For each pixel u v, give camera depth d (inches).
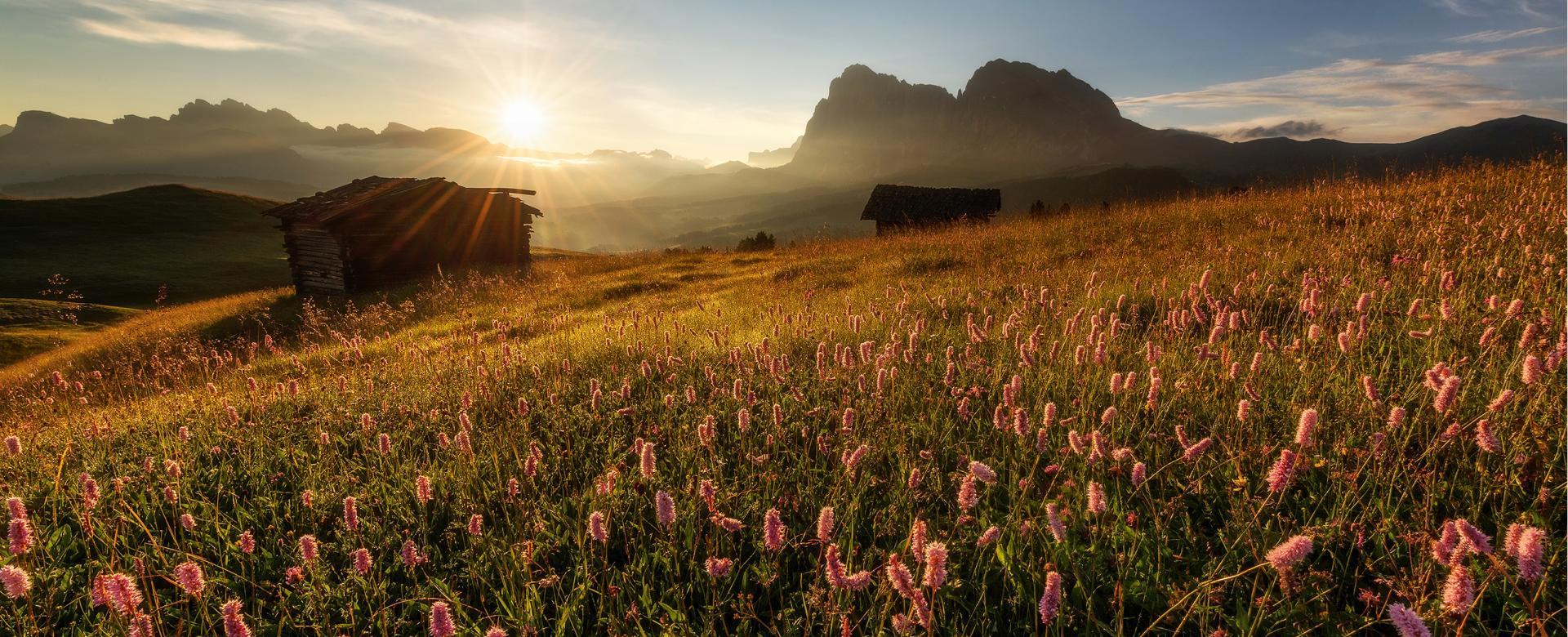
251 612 138.1
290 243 1364.4
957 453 173.9
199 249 2689.5
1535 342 158.1
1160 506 139.6
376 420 249.6
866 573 99.1
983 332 232.5
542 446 207.3
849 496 156.3
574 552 148.6
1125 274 403.5
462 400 256.1
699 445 191.2
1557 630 100.2
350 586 139.6
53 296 1940.2
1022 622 117.7
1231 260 384.2
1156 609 117.0
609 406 239.3
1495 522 122.2
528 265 1430.9
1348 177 649.0
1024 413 136.6
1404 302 254.7
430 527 163.8
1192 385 191.6
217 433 242.8
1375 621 104.4
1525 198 403.2
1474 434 144.6
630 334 394.6
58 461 225.0
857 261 793.6
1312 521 129.5
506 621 126.7
